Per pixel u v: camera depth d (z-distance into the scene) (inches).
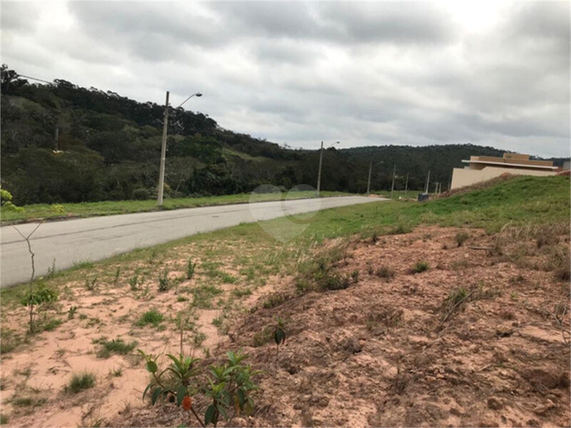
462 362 107.0
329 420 92.4
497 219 450.9
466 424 83.2
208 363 140.7
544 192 726.5
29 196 964.6
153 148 1955.0
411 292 189.0
